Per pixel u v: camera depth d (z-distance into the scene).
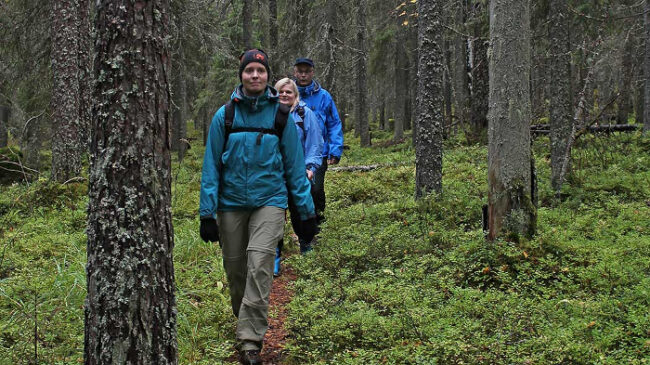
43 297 4.50
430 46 7.48
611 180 8.34
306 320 4.13
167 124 2.59
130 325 2.45
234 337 4.03
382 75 23.12
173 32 13.43
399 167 11.56
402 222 6.83
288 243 6.80
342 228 6.64
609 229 6.17
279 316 4.55
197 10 13.91
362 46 20.64
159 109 2.53
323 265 5.57
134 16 2.45
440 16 7.50
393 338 3.74
